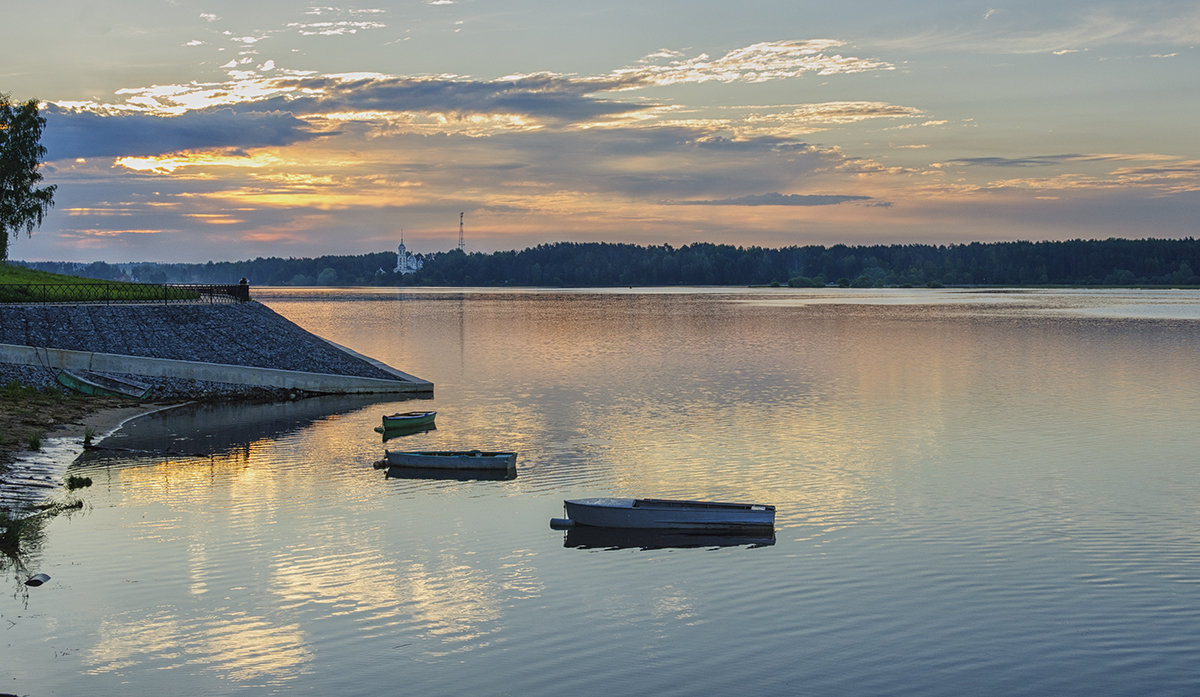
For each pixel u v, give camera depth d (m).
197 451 50.47
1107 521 37.75
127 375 67.69
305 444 52.91
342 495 41.69
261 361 75.62
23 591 29.98
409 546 34.81
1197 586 30.75
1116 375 85.19
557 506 40.38
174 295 90.00
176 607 28.88
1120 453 50.44
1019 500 40.91
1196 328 146.50
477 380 82.50
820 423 59.94
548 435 56.00
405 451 49.75
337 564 32.84
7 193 99.62
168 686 24.09
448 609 29.03
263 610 28.77
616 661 25.73
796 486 43.56
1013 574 31.89
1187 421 60.50
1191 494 41.75
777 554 34.09
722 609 29.14
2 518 37.03
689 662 25.58
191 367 69.31
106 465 46.72
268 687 24.16
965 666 25.48
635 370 90.38
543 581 31.47
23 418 54.84
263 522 37.38
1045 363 95.81
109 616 28.16
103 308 76.38
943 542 35.25
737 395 72.75
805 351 110.31
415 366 94.12
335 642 26.75
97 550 33.75
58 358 66.06
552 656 26.05
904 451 51.09
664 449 51.72
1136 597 29.92
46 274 105.62
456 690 24.08
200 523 37.12
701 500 41.31
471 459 46.06
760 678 24.88
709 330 147.75
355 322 170.25
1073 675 25.03
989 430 57.34
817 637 27.23
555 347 116.56
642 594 30.31
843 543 35.22
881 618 28.42
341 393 73.00
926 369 90.56
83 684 24.12
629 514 36.50
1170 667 25.41
